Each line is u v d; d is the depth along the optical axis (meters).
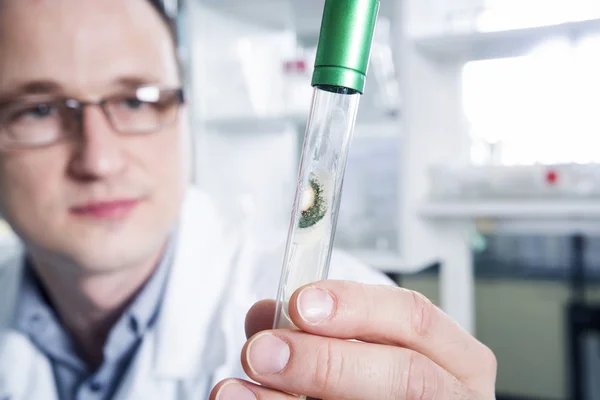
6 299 0.64
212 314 0.59
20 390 0.59
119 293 0.58
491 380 0.36
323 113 0.32
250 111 1.13
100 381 0.60
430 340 0.34
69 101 0.52
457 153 1.03
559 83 0.91
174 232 0.61
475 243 1.11
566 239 1.61
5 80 0.52
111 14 0.54
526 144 0.95
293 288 0.33
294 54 1.17
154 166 0.54
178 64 0.60
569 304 1.55
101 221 0.53
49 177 0.52
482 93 0.99
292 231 0.33
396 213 0.99
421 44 0.89
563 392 1.60
